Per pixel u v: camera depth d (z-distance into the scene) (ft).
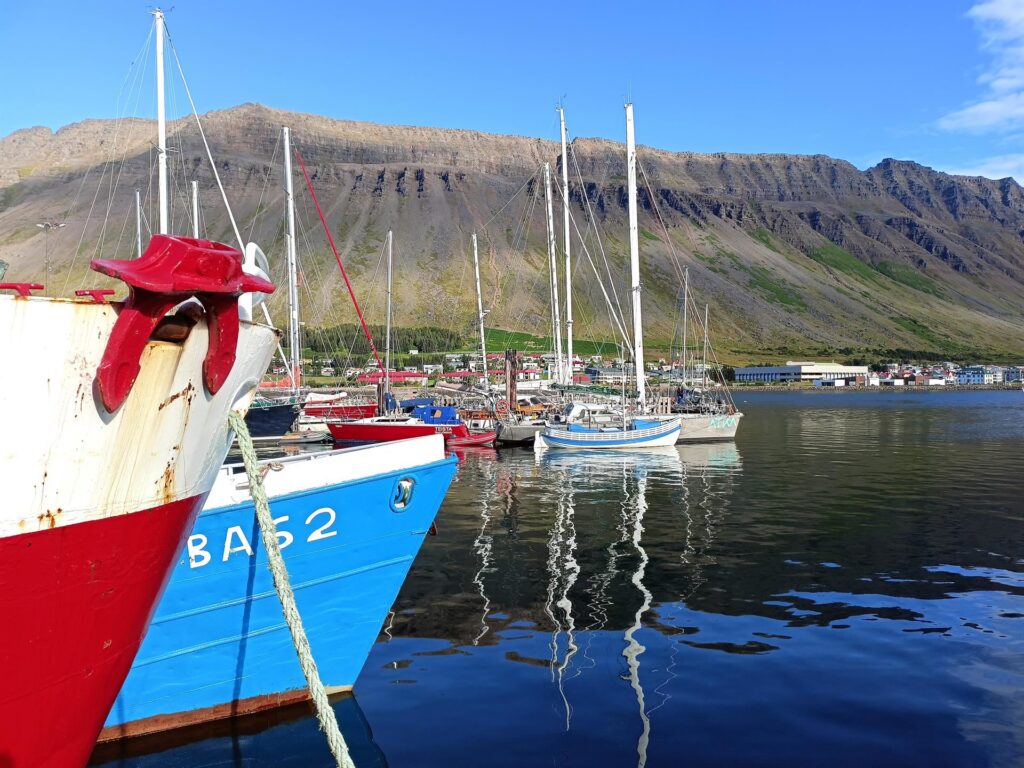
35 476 15.21
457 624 44.21
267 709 30.50
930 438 199.31
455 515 83.46
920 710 32.32
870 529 74.84
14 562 15.30
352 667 32.24
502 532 73.31
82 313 14.75
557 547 65.98
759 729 30.35
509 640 41.32
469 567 58.49
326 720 21.54
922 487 106.42
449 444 169.27
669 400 199.52
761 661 38.17
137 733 27.86
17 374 14.39
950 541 68.95
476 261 212.23
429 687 34.45
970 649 40.01
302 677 30.96
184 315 16.42
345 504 30.22
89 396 15.34
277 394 206.28
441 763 27.20
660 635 42.29
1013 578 55.36
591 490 103.55
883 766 27.35
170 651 27.73
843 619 45.42
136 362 15.47
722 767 27.14
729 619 45.32
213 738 28.22
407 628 43.42
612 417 179.63
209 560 27.66
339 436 154.61
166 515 18.34
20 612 15.72
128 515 17.13
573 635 42.27
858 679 35.83
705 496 97.71
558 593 50.93
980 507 88.53
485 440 169.37
